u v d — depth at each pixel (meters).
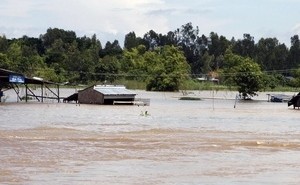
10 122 58.84
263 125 61.62
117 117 68.50
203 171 31.20
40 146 39.22
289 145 42.59
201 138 46.19
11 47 179.75
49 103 94.56
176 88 159.88
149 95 135.62
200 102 111.25
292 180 29.17
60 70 171.88
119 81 168.00
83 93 96.94
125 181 28.22
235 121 66.38
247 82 125.69
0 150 37.09
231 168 32.31
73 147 39.19
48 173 29.88
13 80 92.31
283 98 117.56
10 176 28.94
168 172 30.75
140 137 45.94
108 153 36.94
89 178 28.78
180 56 164.25
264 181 28.80
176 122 62.88
